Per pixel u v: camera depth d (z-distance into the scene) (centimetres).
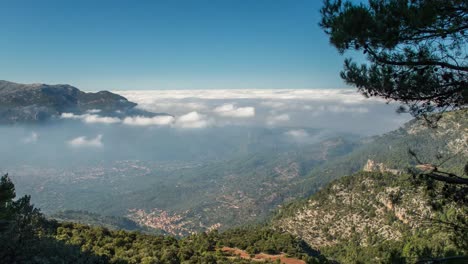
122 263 2778
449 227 1092
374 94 1203
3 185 1766
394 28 1024
